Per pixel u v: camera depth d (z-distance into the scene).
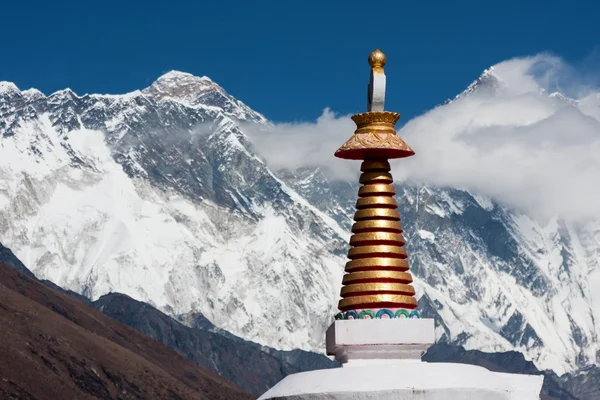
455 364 44.75
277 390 45.88
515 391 47.47
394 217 47.62
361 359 46.06
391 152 48.16
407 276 47.00
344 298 47.03
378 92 48.75
